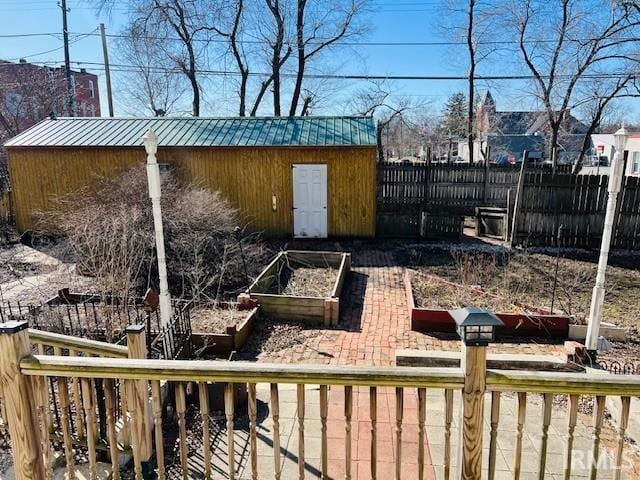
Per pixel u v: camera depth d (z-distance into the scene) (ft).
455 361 16.37
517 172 42.57
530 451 11.25
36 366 7.47
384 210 41.68
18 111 68.95
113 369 7.34
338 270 29.22
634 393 6.64
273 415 7.38
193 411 13.08
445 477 7.14
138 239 24.08
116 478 8.44
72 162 38.78
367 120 40.73
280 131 39.58
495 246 36.40
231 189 38.63
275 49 59.88
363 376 6.91
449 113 97.55
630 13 44.11
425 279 26.30
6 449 10.66
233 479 7.75
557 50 51.55
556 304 23.24
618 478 7.02
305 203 38.58
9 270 30.63
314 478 10.24
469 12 56.13
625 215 34.12
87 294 23.11
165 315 17.89
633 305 23.58
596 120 50.70
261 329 20.58
